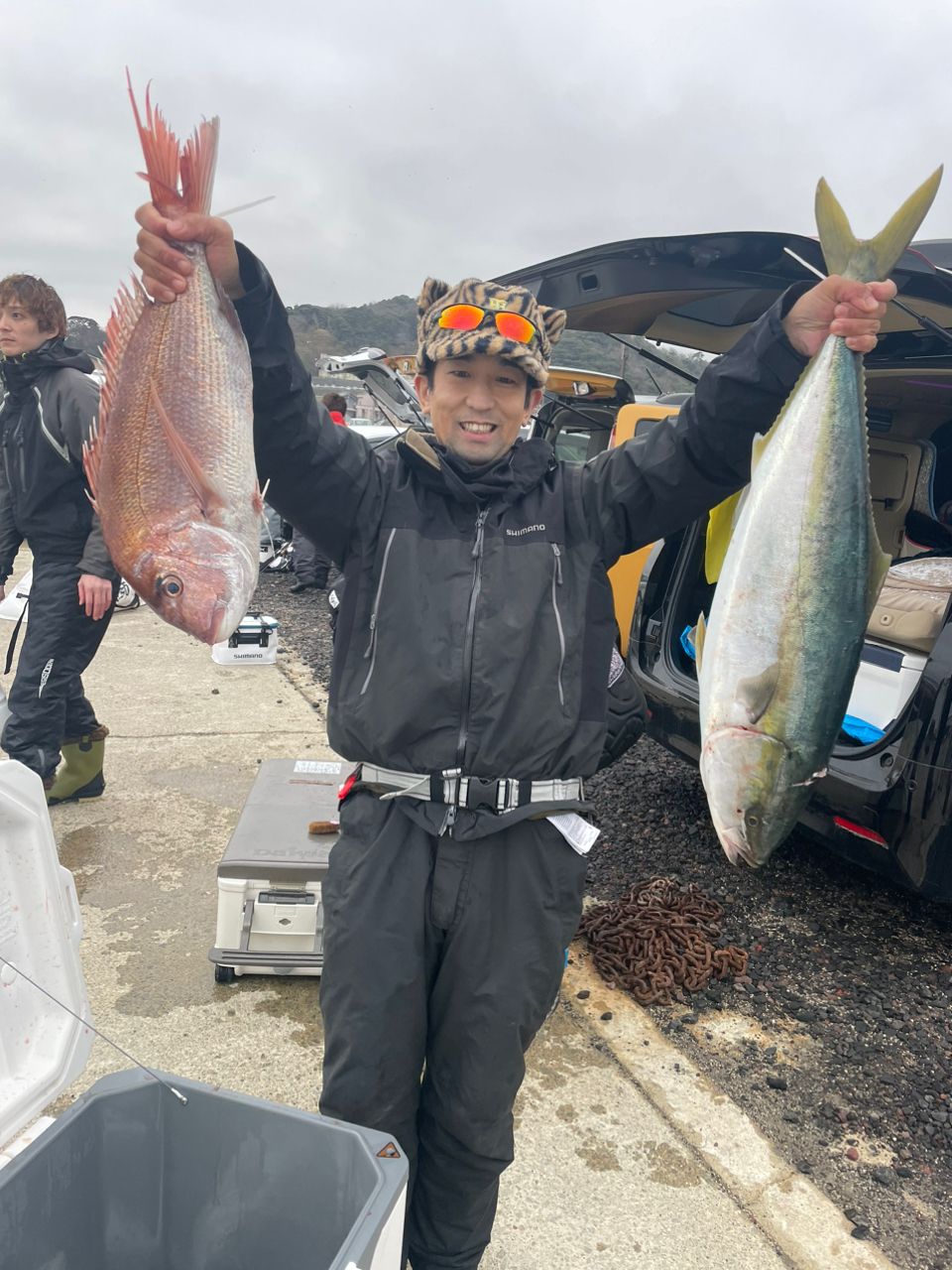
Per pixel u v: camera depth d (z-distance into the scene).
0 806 1.42
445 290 1.81
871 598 1.74
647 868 3.82
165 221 1.41
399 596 1.59
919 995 2.98
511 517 1.64
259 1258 1.37
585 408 5.75
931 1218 2.09
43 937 1.53
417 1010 1.59
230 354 1.49
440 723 1.56
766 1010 2.86
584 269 3.43
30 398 3.32
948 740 2.76
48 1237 1.28
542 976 1.61
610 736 3.07
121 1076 1.39
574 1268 1.91
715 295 3.57
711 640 1.76
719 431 1.60
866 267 1.60
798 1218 2.06
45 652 3.48
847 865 3.91
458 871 1.56
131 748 4.71
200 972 2.86
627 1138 2.27
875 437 4.75
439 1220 1.71
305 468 1.62
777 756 1.71
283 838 2.92
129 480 1.45
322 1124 1.33
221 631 1.47
